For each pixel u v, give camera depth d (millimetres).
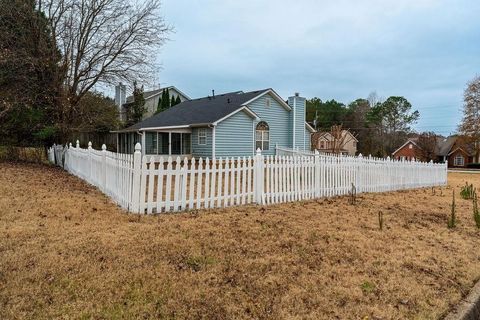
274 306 2906
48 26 14906
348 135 50906
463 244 4938
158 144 21453
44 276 3162
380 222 5438
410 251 4477
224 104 21812
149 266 3486
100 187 8062
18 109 14188
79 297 2857
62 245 3924
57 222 4895
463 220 6543
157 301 2859
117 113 24422
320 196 8250
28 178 9367
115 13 15562
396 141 58312
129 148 24906
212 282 3246
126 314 2650
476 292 3441
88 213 5516
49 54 14750
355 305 3010
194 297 2955
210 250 4000
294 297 3072
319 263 3873
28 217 5094
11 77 13914
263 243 4359
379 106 62312
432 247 4715
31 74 14758
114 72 15703
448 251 4586
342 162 8898
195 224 5008
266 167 7094
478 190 12062
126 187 5887
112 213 5562
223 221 5266
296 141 22781
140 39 16016
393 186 10656
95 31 15516
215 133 19000
